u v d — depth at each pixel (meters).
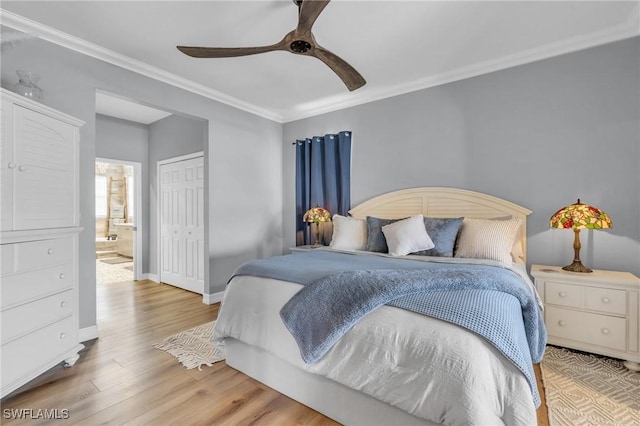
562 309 2.24
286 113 4.38
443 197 3.15
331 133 4.07
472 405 1.07
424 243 2.62
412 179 3.40
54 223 2.01
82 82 2.54
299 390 1.71
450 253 2.57
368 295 1.46
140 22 2.26
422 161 3.33
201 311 3.34
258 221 4.21
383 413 1.38
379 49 2.65
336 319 1.47
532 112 2.73
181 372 2.04
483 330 1.16
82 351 2.34
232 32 2.40
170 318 3.11
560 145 2.61
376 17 2.20
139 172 4.90
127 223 8.21
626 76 2.37
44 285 1.90
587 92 2.50
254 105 4.05
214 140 3.64
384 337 1.33
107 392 1.80
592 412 1.61
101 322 2.99
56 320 1.98
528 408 1.06
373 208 3.59
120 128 4.66
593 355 2.22
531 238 2.73
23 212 1.81
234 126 3.88
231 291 2.09
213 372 2.05
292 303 1.69
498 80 2.89
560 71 2.61
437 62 2.89
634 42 2.34
